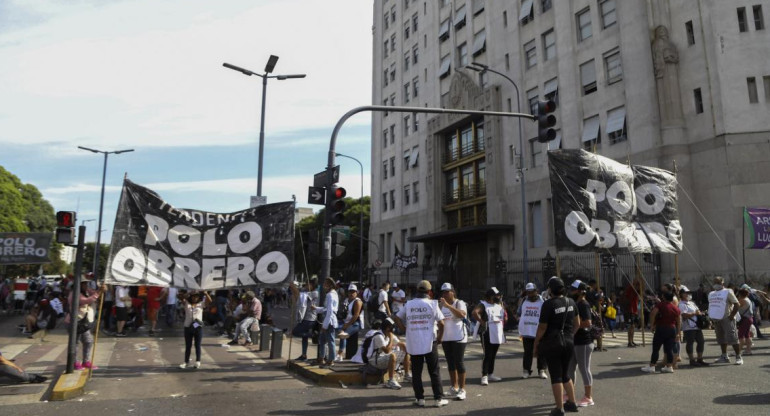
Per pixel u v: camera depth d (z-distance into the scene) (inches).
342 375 341.1
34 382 338.0
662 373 375.2
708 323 715.4
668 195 573.6
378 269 1528.1
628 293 631.2
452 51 1520.7
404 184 1740.9
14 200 1669.5
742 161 807.1
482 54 1385.3
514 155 1223.5
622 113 976.3
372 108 439.2
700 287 753.0
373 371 343.6
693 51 872.9
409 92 1756.9
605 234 530.0
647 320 735.7
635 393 305.9
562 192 530.3
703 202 840.3
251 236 414.0
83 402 285.3
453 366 303.7
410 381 355.9
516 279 1139.3
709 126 840.9
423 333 280.1
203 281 396.2
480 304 358.9
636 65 942.4
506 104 1268.5
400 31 1847.9
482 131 1381.6
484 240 1327.5
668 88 888.3
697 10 871.1
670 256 852.6
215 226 407.8
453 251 1461.6
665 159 878.4
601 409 265.9
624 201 546.6
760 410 260.4
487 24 1368.1
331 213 414.3
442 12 1595.7
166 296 773.3
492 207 1258.6
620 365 414.6
